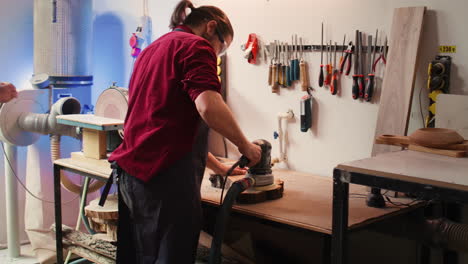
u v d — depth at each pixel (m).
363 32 2.41
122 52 3.78
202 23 2.06
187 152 1.91
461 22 2.11
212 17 2.05
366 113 2.44
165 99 1.88
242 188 2.00
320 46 2.57
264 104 2.87
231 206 1.95
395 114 2.21
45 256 3.47
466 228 1.92
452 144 1.74
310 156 2.70
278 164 2.85
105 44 3.90
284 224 1.89
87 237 2.71
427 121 2.19
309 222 1.85
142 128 1.94
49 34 3.38
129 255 2.16
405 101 2.18
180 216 1.91
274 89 2.77
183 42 1.89
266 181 2.16
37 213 3.57
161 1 3.43
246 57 2.83
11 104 3.23
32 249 3.61
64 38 3.40
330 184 2.45
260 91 2.88
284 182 2.48
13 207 3.49
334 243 1.68
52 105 3.40
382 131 2.24
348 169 1.60
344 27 2.48
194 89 1.78
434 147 1.78
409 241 2.21
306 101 2.61
